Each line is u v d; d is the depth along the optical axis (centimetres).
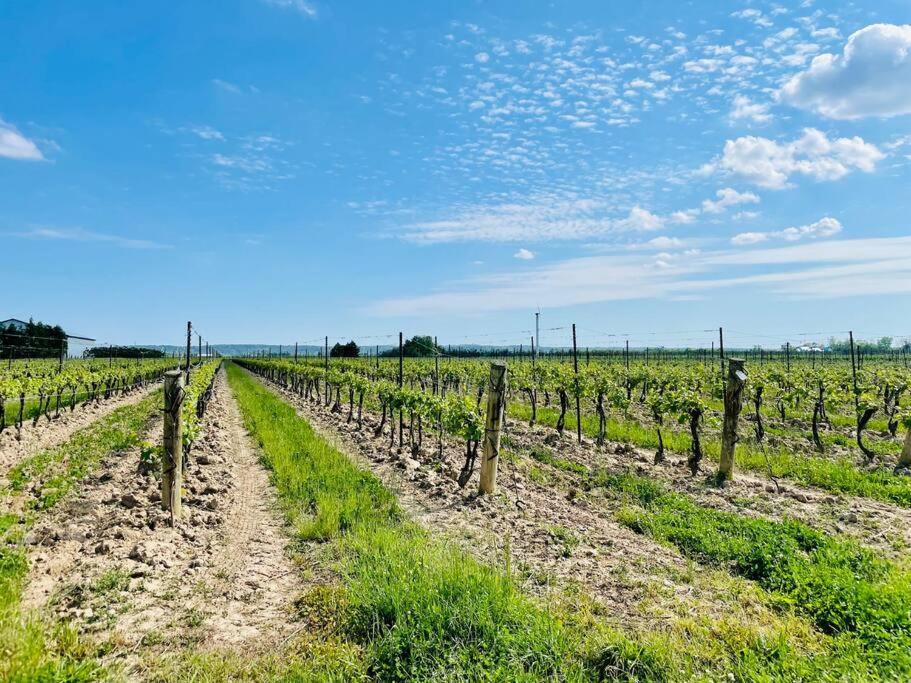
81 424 1831
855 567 615
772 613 532
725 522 785
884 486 1014
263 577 621
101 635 473
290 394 3456
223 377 5506
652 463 1278
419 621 465
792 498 991
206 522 799
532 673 407
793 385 1981
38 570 588
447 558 594
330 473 1054
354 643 472
